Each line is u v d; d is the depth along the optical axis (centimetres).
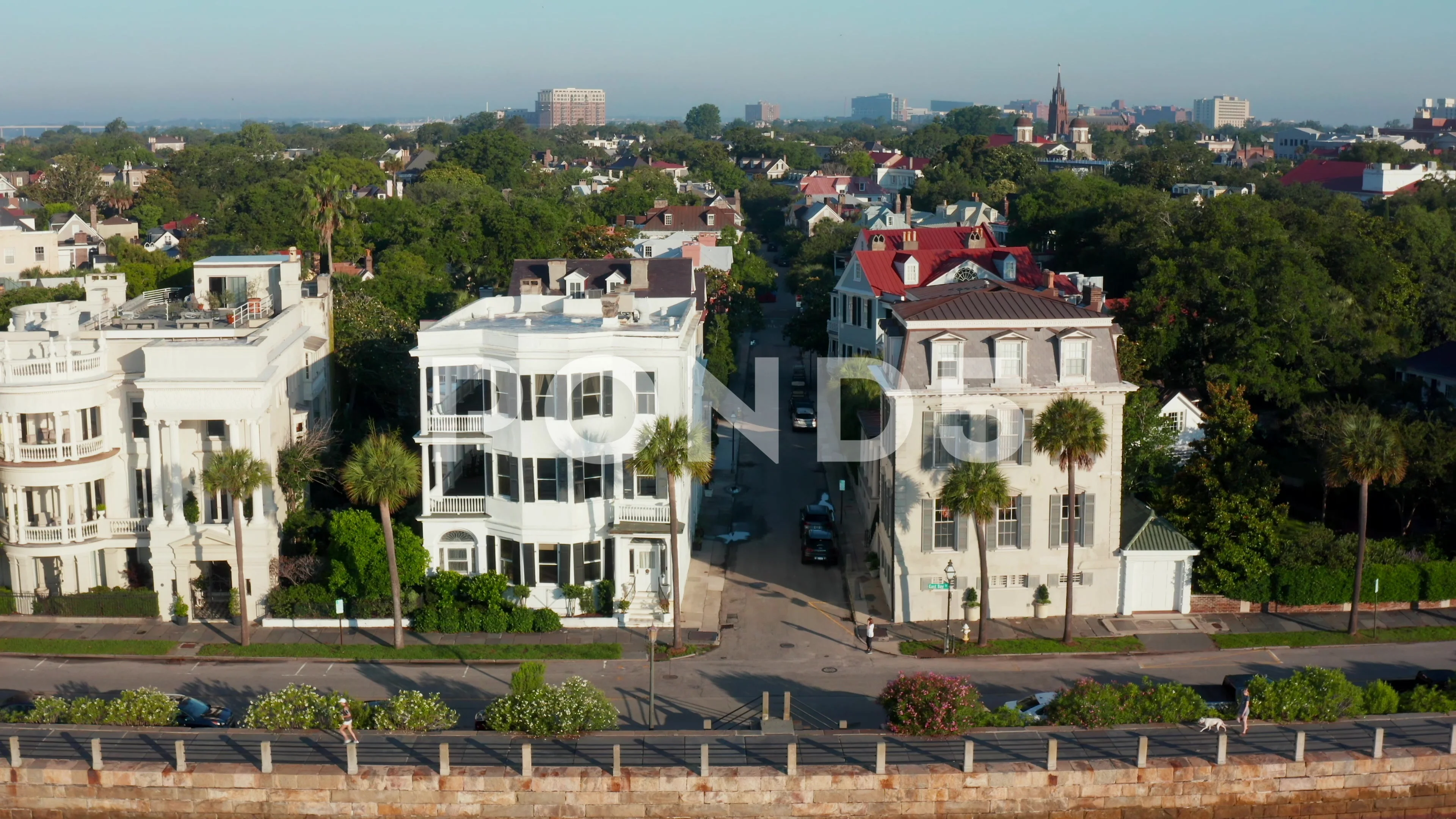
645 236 14462
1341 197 13700
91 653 5003
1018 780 3938
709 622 5388
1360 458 5072
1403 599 5500
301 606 5303
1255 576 5434
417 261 10256
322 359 6962
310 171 10125
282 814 3922
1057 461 5216
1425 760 4028
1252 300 7306
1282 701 4312
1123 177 17312
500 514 5359
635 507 5347
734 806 3925
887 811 3941
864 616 5466
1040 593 5381
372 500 4941
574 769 3925
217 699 4616
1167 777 3956
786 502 7150
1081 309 5406
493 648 5094
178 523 5278
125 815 3934
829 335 9669
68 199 17750
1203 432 6397
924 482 5272
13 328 6316
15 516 5291
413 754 4041
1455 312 8462
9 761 3947
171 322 6122
